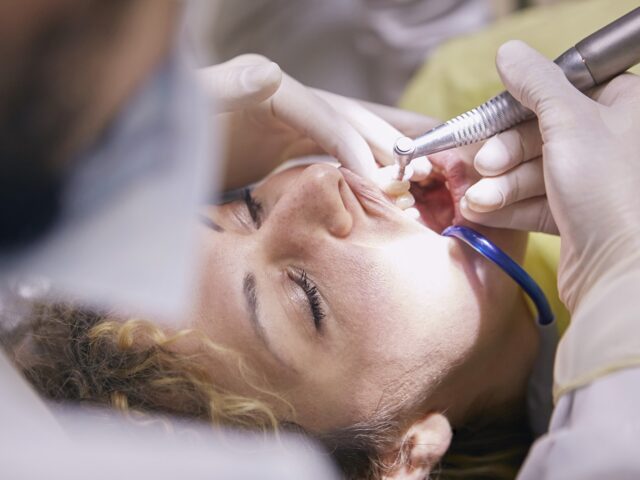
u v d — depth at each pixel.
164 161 0.53
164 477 0.54
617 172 0.88
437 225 1.11
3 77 0.43
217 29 1.72
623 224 0.87
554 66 0.94
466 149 1.05
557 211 0.91
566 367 0.85
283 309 1.01
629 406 0.76
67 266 0.52
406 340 0.99
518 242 1.06
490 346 1.07
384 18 1.76
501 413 1.18
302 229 1.00
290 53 1.87
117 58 0.46
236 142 1.26
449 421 1.11
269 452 0.71
